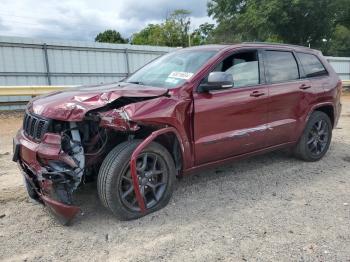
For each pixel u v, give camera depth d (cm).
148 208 374
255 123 462
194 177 491
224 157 442
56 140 333
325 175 508
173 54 498
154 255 304
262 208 395
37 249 313
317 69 574
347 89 2592
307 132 545
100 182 348
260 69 479
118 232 342
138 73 493
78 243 323
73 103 344
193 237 333
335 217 374
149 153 368
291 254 304
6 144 743
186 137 393
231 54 449
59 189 334
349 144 696
